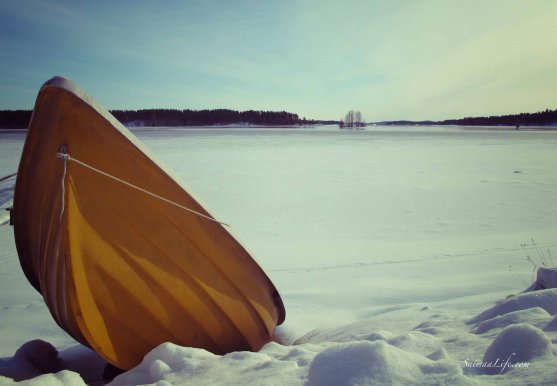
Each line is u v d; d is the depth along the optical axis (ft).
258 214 29.63
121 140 8.30
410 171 52.95
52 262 8.75
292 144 104.32
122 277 8.85
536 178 45.91
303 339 11.06
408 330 8.71
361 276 16.52
